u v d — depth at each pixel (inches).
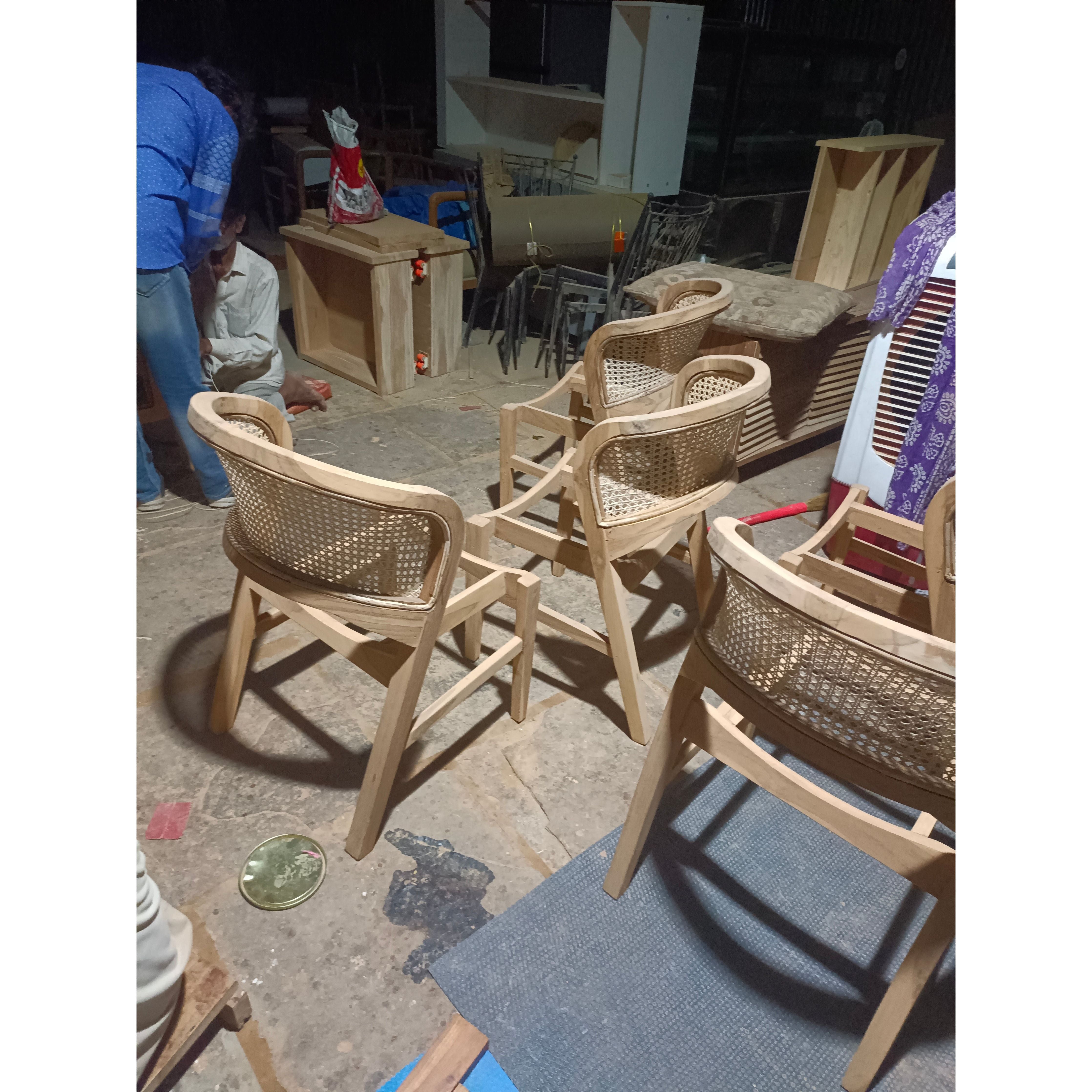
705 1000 52.7
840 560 84.5
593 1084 47.9
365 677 78.7
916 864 41.8
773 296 110.9
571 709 76.7
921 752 38.8
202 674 77.9
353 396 145.5
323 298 155.9
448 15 187.8
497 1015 50.9
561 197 157.5
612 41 165.8
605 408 79.8
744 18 172.2
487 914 57.4
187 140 87.4
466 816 64.7
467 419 139.1
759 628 41.4
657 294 116.3
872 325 91.0
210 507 106.3
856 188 125.0
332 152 141.2
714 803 67.1
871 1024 46.1
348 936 55.2
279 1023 50.0
